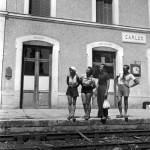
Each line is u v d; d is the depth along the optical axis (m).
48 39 11.80
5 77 10.90
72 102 8.12
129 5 13.67
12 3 11.55
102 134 7.21
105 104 7.75
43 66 11.95
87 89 7.86
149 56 13.56
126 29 13.16
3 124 7.05
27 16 11.46
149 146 6.11
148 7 13.96
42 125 7.43
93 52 12.88
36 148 5.50
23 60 11.62
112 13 13.50
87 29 12.55
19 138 6.43
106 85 7.94
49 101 11.81
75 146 5.74
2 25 11.03
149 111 11.25
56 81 11.70
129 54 13.20
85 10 12.76
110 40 12.90
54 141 6.50
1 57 10.85
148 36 13.70
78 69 12.15
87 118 7.82
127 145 6.09
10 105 10.84
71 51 12.15
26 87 11.54
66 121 7.64
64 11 12.38
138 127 8.35
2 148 5.52
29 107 11.48
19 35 11.37
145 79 13.33
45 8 12.30
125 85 8.09
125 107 8.16
